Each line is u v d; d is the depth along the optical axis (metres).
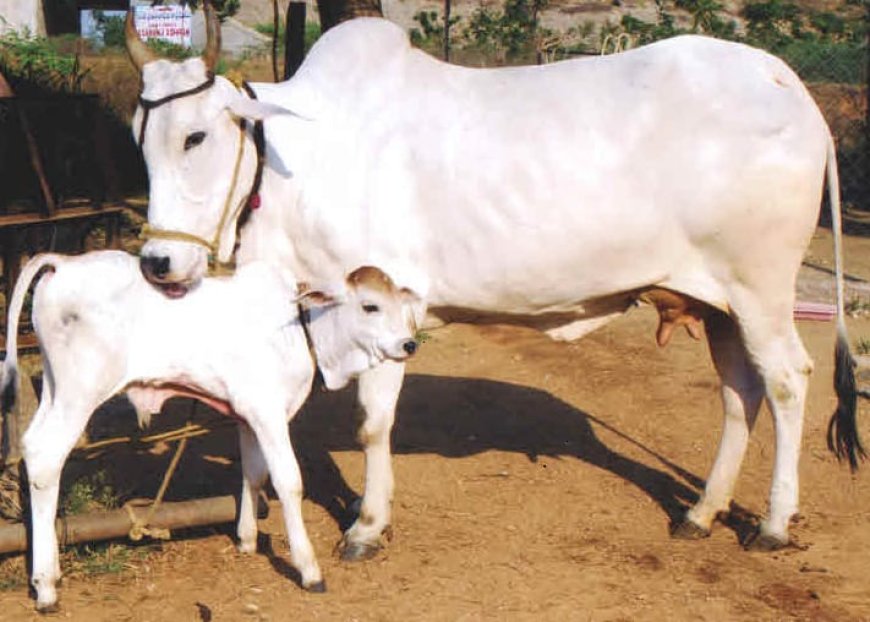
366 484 4.91
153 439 4.80
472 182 4.81
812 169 4.84
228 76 4.76
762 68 4.89
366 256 4.82
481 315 5.01
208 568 4.79
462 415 6.08
